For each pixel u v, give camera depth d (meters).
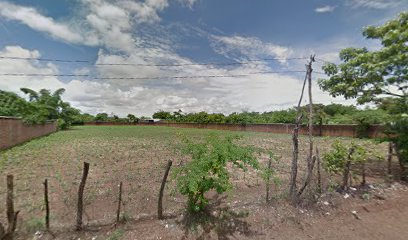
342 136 21.25
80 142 16.67
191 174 3.67
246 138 21.42
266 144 16.48
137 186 6.19
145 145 15.04
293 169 4.98
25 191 5.71
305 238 3.84
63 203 4.94
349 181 6.25
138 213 4.44
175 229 3.86
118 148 13.55
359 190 5.57
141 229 3.81
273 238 3.82
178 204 4.92
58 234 3.54
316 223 4.30
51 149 12.95
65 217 4.25
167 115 76.62
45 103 27.97
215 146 4.08
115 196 5.40
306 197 5.10
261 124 34.12
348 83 7.73
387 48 6.32
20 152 11.71
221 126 43.50
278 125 30.81
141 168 8.38
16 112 17.62
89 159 10.03
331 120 23.38
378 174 7.04
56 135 23.12
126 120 66.56
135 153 11.75
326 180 6.54
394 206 4.87
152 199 5.23
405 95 6.71
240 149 4.09
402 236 3.84
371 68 6.71
